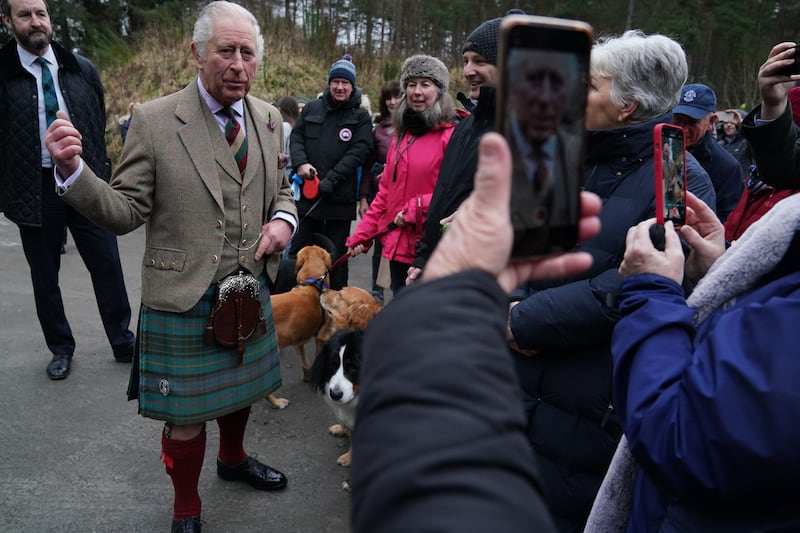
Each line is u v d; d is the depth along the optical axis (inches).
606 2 816.3
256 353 95.2
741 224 105.8
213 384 90.0
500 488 18.4
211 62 83.0
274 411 139.5
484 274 24.0
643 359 38.5
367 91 592.4
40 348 164.1
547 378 64.8
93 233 147.2
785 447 27.3
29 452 117.5
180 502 94.2
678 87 64.7
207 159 85.5
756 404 28.2
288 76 564.1
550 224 27.5
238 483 111.3
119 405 136.7
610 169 65.1
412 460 18.8
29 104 133.6
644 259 44.4
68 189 74.2
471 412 19.9
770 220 37.6
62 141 72.7
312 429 132.5
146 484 110.0
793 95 99.8
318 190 183.8
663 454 33.2
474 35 101.7
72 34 627.8
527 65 26.5
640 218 62.5
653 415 34.5
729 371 29.8
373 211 141.8
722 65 864.3
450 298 22.8
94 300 203.2
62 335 150.2
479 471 18.7
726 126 245.9
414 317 22.6
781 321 29.1
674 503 37.1
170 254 85.8
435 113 128.1
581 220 30.2
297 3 686.5
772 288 35.5
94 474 112.0
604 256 63.4
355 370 106.4
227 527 99.7
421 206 128.0
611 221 63.3
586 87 27.3
